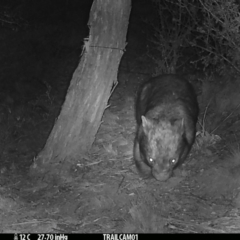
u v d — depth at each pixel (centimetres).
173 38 455
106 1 321
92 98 330
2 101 413
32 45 524
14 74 464
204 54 465
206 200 289
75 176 318
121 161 332
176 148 288
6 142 355
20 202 294
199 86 429
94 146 344
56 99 427
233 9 355
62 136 329
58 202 295
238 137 343
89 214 282
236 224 268
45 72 480
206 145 337
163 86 333
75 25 580
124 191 301
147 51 512
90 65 327
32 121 385
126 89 446
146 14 587
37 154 345
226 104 378
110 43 325
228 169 303
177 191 299
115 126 375
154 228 262
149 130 291
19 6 553
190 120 313
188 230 264
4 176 320
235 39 364
